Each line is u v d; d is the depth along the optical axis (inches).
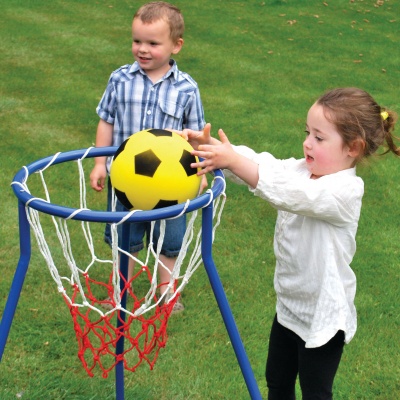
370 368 134.6
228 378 130.5
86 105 274.5
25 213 92.5
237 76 326.6
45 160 105.9
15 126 248.7
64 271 163.5
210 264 96.2
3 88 287.6
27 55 335.3
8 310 95.4
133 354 136.4
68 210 85.6
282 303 104.6
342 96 96.1
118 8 440.1
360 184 96.9
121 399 119.1
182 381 129.3
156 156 92.4
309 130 98.3
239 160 93.4
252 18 435.8
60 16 412.5
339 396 126.9
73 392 125.5
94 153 111.0
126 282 109.3
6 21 391.9
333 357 100.4
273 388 111.0
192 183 94.0
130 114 144.3
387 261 175.0
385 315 151.6
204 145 93.8
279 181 93.1
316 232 97.4
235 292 158.6
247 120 270.1
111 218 84.6
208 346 139.7
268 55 363.6
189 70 330.3
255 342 141.0
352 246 100.0
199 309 151.8
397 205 206.8
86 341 100.5
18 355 135.0
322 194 92.6
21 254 94.6
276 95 303.0
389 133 102.0
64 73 313.4
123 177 93.1
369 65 355.9
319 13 453.7
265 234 186.2
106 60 337.7
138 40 141.8
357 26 428.8
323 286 97.0
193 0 471.8
